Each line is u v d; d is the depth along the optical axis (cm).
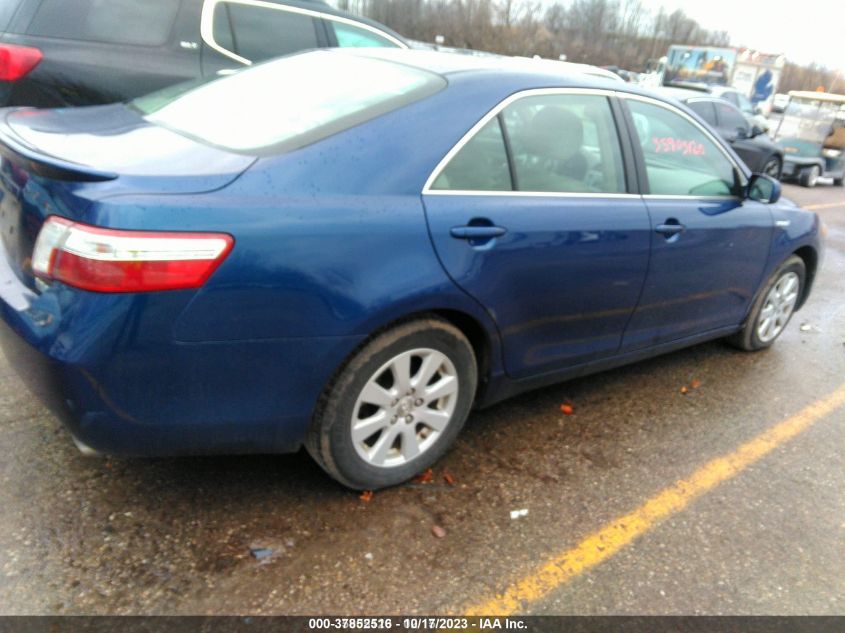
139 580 215
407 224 236
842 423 370
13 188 221
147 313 193
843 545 269
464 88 268
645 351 361
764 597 238
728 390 395
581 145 305
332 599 216
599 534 259
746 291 409
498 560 240
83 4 465
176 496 254
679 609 228
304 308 216
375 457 257
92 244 188
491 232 258
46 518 236
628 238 310
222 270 200
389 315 233
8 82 442
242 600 212
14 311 206
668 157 349
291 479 270
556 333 303
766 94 2970
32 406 297
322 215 218
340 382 235
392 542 242
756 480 306
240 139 237
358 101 256
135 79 489
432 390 264
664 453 320
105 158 215
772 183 378
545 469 296
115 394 198
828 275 691
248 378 215
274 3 563
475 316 263
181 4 508
